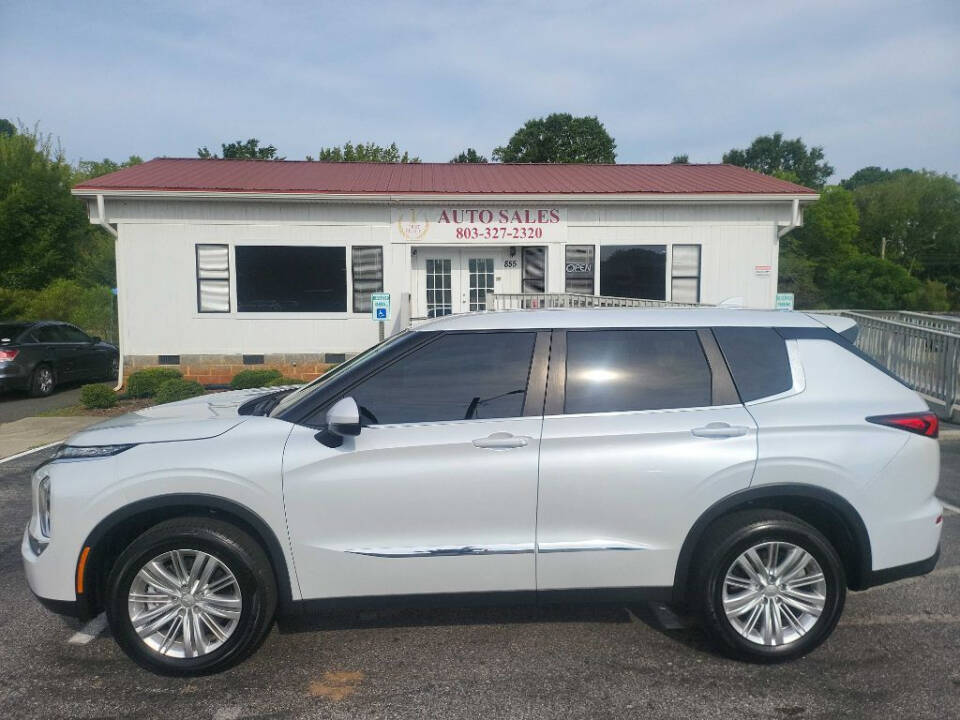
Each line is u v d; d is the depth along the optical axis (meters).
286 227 13.85
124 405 12.61
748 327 3.98
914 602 4.52
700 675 3.65
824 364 3.93
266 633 3.74
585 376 3.81
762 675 3.64
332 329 14.11
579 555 3.64
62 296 23.86
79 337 15.98
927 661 3.78
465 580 3.65
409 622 4.29
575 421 3.70
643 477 3.64
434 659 3.83
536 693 3.49
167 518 3.70
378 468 3.60
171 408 4.32
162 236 13.58
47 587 3.57
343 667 3.76
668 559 3.68
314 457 3.59
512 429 3.67
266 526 3.58
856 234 54.09
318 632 4.16
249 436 3.66
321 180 14.82
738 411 3.76
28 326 14.73
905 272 42.38
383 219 14.03
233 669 3.75
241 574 3.57
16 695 3.51
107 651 3.97
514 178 15.66
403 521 3.62
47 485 3.64
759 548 3.68
